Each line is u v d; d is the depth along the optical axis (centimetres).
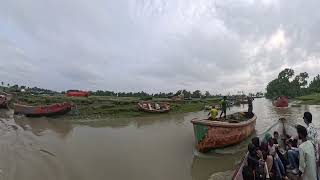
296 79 9469
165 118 3114
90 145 1595
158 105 3681
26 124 2484
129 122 2741
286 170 878
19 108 3109
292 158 882
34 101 3941
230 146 1513
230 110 4519
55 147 1504
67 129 2234
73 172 1112
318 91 9206
